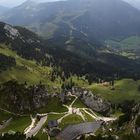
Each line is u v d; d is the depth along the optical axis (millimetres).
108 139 183125
